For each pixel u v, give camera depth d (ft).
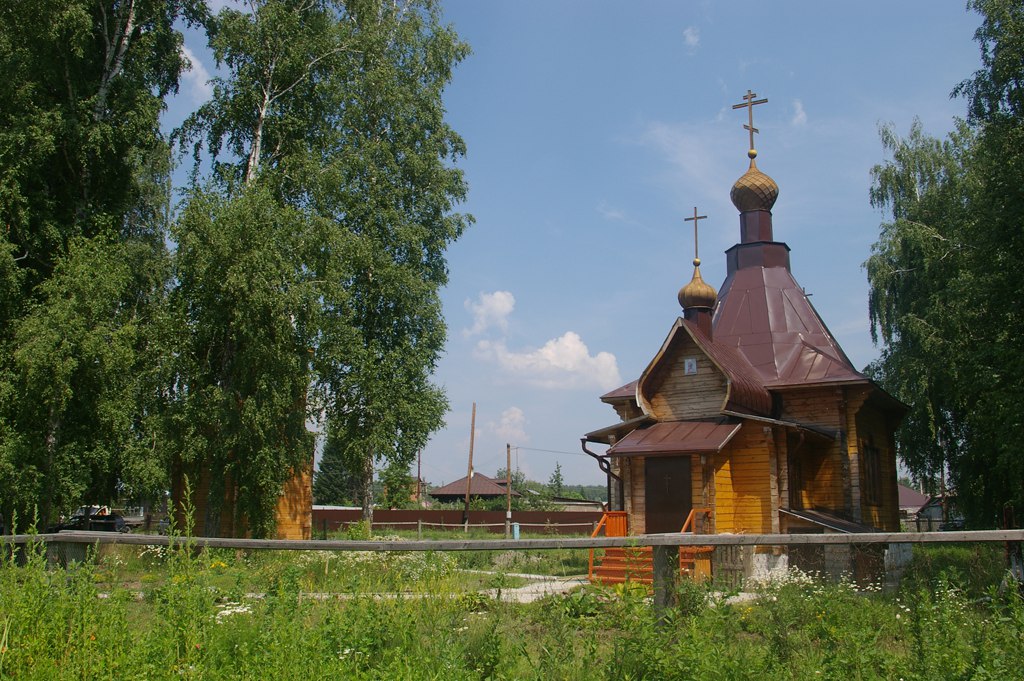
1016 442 57.57
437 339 98.89
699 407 68.44
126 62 89.35
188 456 75.15
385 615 22.58
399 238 97.09
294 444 80.07
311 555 32.96
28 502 68.54
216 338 80.07
